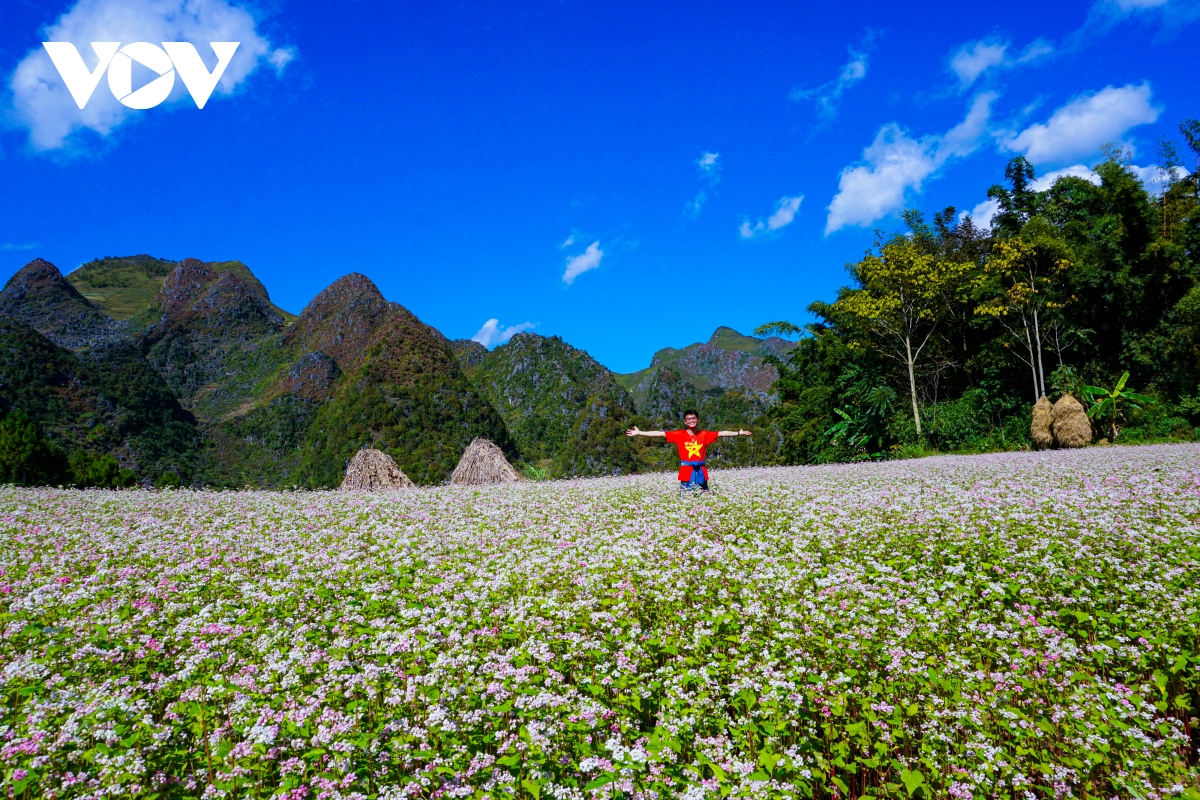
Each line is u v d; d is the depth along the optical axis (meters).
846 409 41.22
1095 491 12.16
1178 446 24.30
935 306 40.72
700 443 13.83
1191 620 6.01
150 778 4.08
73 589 7.58
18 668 5.20
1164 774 4.20
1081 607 6.77
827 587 7.21
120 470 59.22
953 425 36.69
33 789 3.85
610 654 5.88
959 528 9.56
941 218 46.81
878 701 5.05
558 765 4.23
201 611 6.64
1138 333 36.00
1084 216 39.88
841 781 4.35
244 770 4.03
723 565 8.17
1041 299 36.66
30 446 52.59
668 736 4.41
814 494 13.71
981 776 4.20
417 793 4.01
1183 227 36.28
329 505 14.98
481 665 5.53
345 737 4.34
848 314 43.12
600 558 8.55
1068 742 4.53
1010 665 5.59
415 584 7.79
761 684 5.14
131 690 5.00
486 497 16.14
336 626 6.49
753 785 3.95
